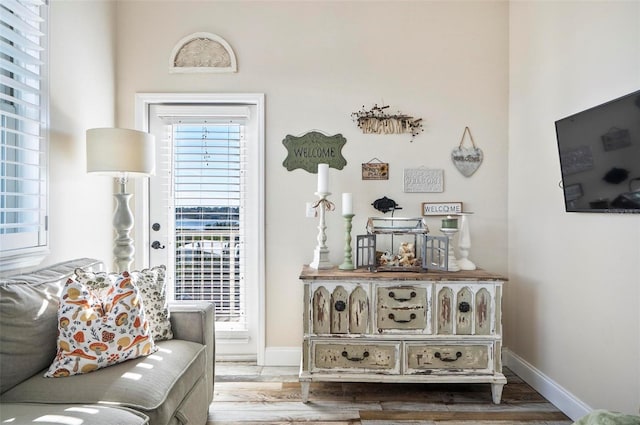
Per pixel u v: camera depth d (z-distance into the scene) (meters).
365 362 2.25
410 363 2.24
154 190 2.82
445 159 2.75
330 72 2.75
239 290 2.84
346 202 2.50
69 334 1.50
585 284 1.98
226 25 2.74
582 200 1.92
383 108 2.74
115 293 1.63
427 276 2.24
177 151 2.81
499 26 2.75
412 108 2.75
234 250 2.84
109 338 1.54
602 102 1.86
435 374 2.23
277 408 2.17
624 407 1.74
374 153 2.75
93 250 2.43
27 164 1.78
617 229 1.77
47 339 1.51
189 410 1.66
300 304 2.75
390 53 2.75
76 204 2.25
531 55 2.46
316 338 2.25
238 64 2.74
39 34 1.87
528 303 2.49
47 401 1.30
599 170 1.79
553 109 2.23
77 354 1.48
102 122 2.53
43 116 1.93
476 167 2.74
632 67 1.69
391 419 2.06
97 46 2.47
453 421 2.05
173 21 2.73
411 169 2.74
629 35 1.70
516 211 2.64
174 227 2.82
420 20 2.76
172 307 1.99
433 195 2.74
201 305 2.06
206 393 1.94
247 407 2.18
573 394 2.07
